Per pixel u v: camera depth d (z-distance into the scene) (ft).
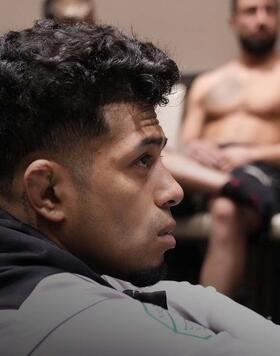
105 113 2.33
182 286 3.40
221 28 13.83
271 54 11.66
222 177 8.51
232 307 3.23
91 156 2.34
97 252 2.44
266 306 8.98
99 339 1.98
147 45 2.59
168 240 2.51
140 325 2.03
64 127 2.33
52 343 1.98
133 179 2.40
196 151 9.66
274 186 9.27
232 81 11.55
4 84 2.36
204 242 9.16
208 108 11.51
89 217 2.39
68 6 8.21
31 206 2.40
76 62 2.31
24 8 13.78
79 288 2.15
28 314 2.06
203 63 13.91
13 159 2.38
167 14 14.03
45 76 2.31
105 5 14.19
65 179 2.36
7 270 2.19
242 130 11.12
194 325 2.18
